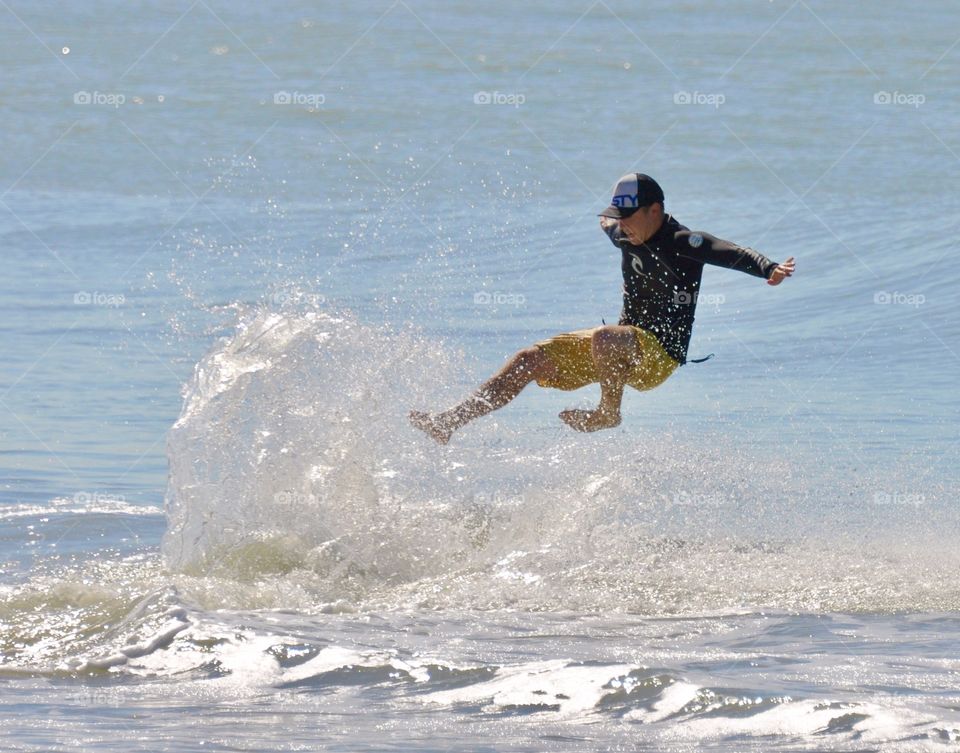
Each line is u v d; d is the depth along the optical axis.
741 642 18.02
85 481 30.52
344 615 19.55
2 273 60.62
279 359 26.52
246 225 70.81
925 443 33.38
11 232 69.62
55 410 37.72
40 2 171.00
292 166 84.75
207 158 87.25
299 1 175.75
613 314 52.34
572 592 21.41
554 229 68.50
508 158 85.19
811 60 122.50
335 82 112.12
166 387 40.72
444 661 16.33
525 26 146.62
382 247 65.44
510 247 65.12
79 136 93.31
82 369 43.09
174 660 16.72
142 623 18.02
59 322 50.62
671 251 25.14
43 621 18.94
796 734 13.58
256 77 115.56
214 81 113.62
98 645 17.56
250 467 24.92
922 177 78.81
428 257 63.50
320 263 62.28
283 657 16.62
